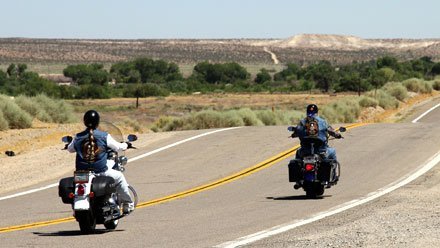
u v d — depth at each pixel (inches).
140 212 1203.2
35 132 2613.2
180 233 960.9
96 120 959.0
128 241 904.9
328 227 961.5
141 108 6879.9
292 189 1455.5
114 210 968.9
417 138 2247.8
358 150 2025.1
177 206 1266.0
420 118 4414.4
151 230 995.9
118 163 992.2
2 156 2194.9
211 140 2268.7
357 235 877.8
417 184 1446.9
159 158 1961.1
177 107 7130.9
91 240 916.0
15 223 1115.9
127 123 3230.8
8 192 1539.1
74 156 2003.0
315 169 1294.3
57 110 3181.6
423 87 6353.3
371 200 1248.8
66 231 1003.3
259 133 2411.4
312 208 1181.7
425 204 1163.3
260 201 1299.2
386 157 1889.8
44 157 2027.6
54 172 1786.4
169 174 1706.4
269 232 938.1
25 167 1887.3
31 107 3041.3
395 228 923.4
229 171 1733.5
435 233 879.1
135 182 1608.0
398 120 4394.7
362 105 4938.5
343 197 1314.0
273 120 3956.7
